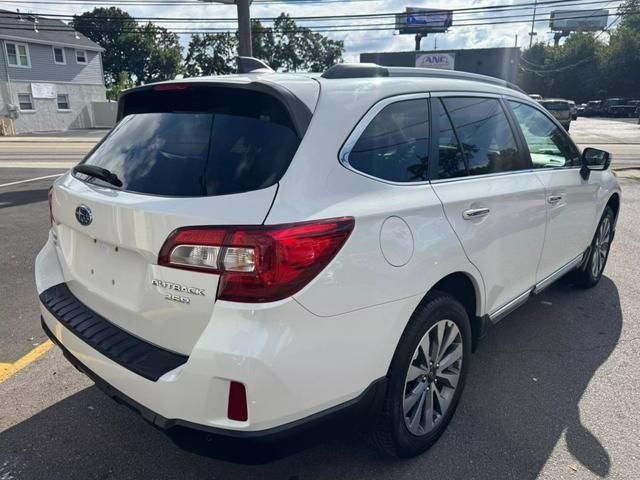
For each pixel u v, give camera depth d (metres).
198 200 2.04
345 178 2.20
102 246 2.40
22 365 3.58
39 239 6.82
